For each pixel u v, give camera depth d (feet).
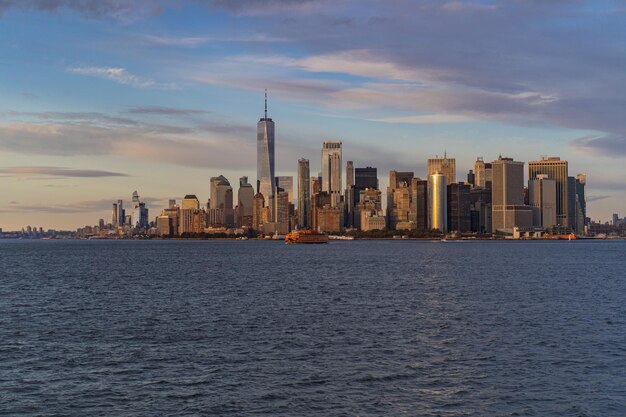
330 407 164.86
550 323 285.02
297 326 279.49
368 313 320.09
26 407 165.58
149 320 299.17
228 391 178.09
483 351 225.35
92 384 185.37
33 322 295.48
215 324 285.84
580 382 185.26
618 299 380.37
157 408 164.45
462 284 489.67
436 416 158.61
